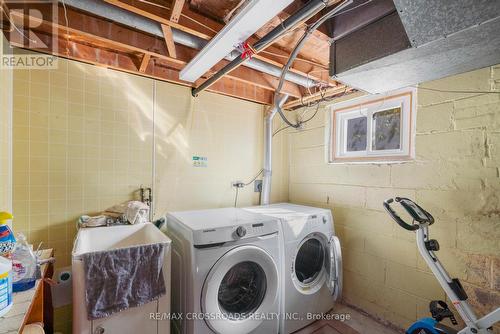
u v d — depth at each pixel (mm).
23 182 1628
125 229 1701
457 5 911
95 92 1885
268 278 1700
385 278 2080
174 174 2252
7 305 867
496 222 1511
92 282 1184
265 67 1867
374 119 2260
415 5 956
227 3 1384
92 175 1877
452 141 1708
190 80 2035
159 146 2174
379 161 2158
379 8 1233
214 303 1462
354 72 1420
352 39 1381
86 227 1656
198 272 1426
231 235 1550
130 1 1229
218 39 1379
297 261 2133
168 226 1927
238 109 2650
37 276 1136
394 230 2033
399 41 1175
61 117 1760
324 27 1422
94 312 1165
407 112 2000
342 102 2484
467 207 1632
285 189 3053
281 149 3018
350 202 2379
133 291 1271
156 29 1410
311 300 1998
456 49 1140
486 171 1552
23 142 1628
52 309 1488
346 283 2381
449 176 1721
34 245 1665
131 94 2037
